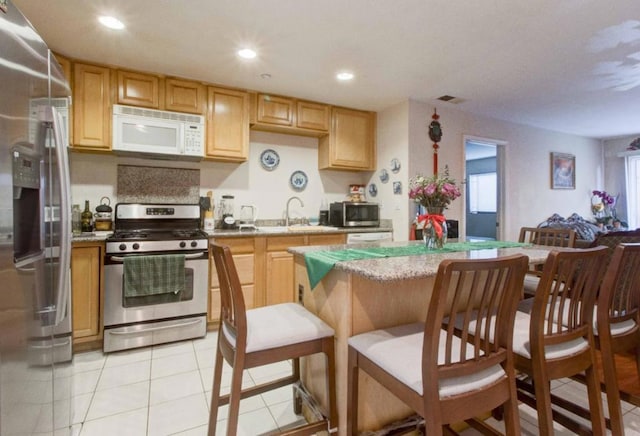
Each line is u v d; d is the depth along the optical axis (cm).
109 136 278
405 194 364
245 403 189
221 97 321
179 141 300
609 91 342
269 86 326
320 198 411
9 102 97
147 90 291
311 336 137
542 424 125
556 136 505
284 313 154
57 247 129
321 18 212
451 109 393
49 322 125
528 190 471
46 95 124
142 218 300
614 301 155
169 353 250
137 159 318
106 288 247
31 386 111
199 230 318
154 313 261
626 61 273
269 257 315
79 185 297
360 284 143
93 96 272
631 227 540
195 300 276
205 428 167
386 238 375
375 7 200
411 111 364
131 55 262
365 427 146
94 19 213
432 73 297
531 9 202
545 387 124
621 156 549
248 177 369
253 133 372
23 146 106
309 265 160
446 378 103
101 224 292
